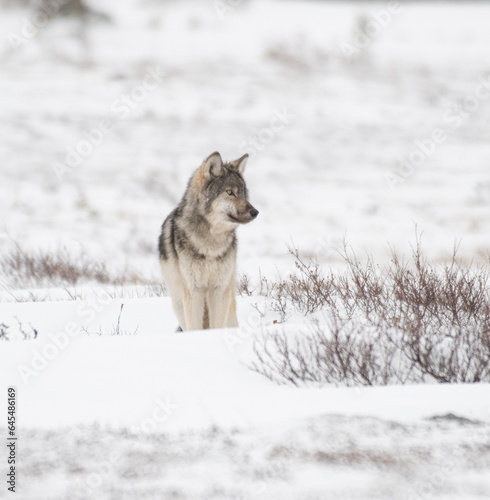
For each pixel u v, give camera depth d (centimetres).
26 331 2800
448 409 1708
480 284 2606
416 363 2122
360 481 1373
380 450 1500
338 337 2222
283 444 1536
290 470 1422
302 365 2091
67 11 12962
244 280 3572
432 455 1479
